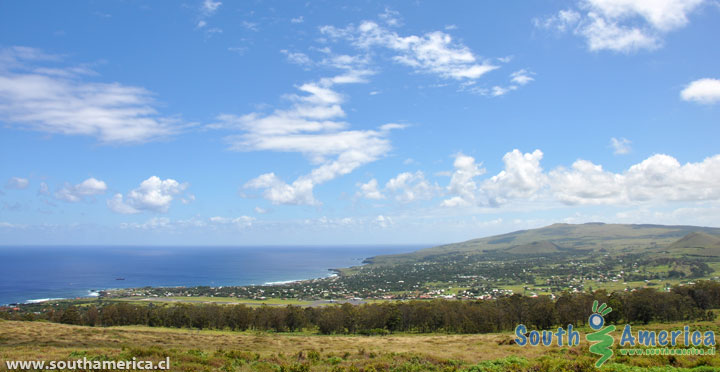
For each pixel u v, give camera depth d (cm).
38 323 5419
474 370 2403
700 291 9138
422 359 2777
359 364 2695
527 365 2497
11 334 4056
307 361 2900
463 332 8519
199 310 9556
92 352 2959
